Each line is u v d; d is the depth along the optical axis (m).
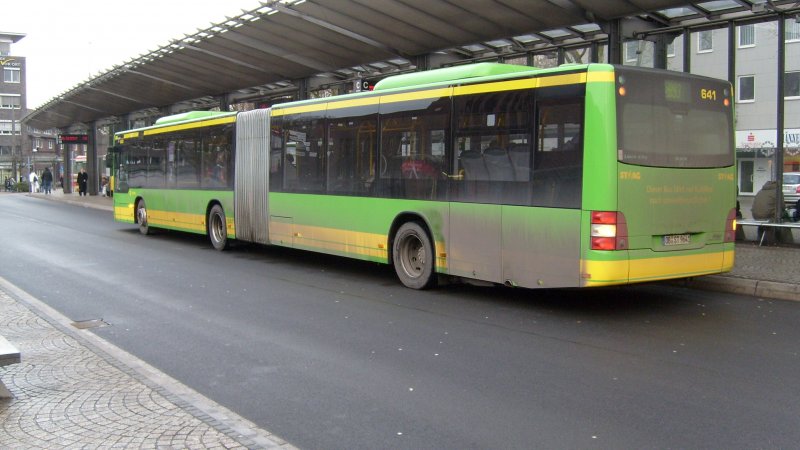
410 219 10.43
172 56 20.95
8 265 13.03
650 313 8.61
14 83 91.81
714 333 7.53
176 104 31.61
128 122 37.44
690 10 13.62
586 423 4.88
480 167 9.16
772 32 13.62
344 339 7.39
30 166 81.94
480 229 9.16
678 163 8.29
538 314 8.62
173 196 17.50
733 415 5.01
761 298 9.50
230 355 6.78
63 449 4.16
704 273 8.61
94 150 42.41
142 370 5.88
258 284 10.99
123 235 19.30
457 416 5.05
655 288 10.40
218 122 15.46
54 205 35.12
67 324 7.66
